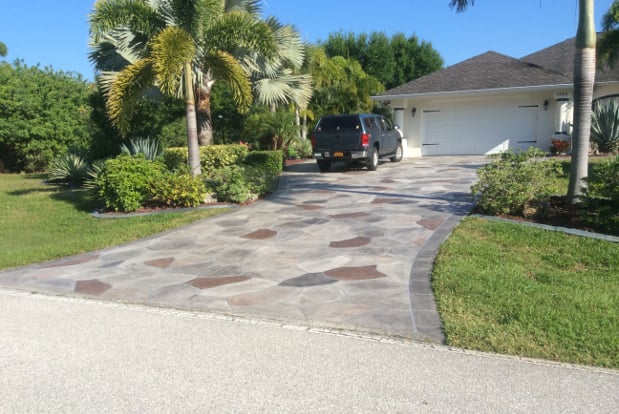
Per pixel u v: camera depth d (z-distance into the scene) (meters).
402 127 21.00
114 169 10.80
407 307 5.11
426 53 41.44
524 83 18.52
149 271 6.82
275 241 7.96
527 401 3.37
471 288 5.45
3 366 4.09
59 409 3.42
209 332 4.71
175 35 10.35
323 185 13.27
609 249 6.61
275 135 20.61
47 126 20.27
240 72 11.70
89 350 4.37
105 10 10.80
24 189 15.48
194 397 3.53
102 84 14.22
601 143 16.03
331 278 6.11
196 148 11.65
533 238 7.20
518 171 8.48
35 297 5.97
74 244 8.49
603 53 14.89
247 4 14.72
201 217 9.95
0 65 23.61
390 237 7.73
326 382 3.68
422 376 3.74
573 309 4.84
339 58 29.25
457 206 9.58
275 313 5.13
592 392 3.48
